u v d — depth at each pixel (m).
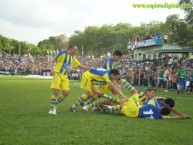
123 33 101.25
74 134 6.39
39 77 42.88
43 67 51.12
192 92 20.97
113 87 9.55
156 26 90.31
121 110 9.08
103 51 105.31
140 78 28.73
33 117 8.48
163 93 20.03
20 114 8.99
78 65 9.99
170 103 8.84
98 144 5.68
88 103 10.07
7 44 113.12
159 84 24.55
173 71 23.22
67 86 9.71
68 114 9.19
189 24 33.62
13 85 23.89
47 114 9.08
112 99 9.72
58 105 11.52
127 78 30.36
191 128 7.45
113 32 103.56
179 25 34.59
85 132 6.57
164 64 26.06
